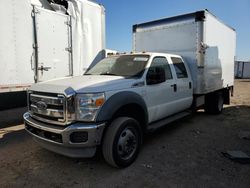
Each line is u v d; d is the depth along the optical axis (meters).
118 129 3.70
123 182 3.46
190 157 4.36
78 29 7.41
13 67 5.61
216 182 3.46
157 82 4.81
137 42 7.92
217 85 7.93
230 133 5.96
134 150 4.08
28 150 4.70
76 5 7.31
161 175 3.67
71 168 3.91
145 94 4.51
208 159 4.28
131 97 4.05
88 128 3.45
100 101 3.59
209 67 7.10
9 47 5.50
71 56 7.21
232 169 3.88
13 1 5.51
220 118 7.73
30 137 5.48
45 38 6.38
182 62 6.25
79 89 3.60
